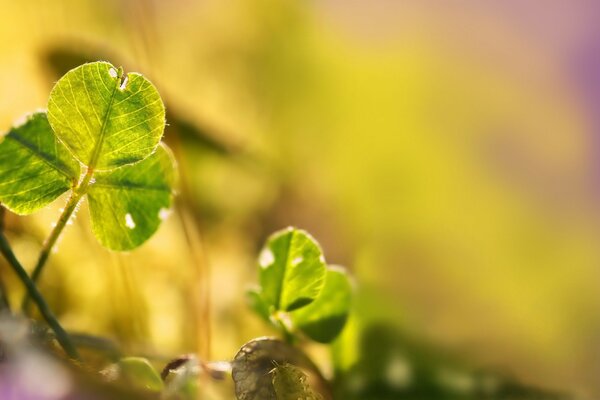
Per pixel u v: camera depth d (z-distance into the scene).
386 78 0.28
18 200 0.18
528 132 0.25
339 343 0.21
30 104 0.24
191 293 0.23
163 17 0.28
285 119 0.28
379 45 0.29
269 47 0.30
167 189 0.19
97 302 0.23
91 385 0.17
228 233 0.25
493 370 0.22
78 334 0.19
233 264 0.25
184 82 0.28
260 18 0.30
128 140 0.18
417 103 0.27
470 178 0.25
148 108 0.18
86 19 0.26
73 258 0.23
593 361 0.22
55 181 0.18
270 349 0.18
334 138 0.28
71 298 0.22
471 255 0.24
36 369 0.16
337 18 0.30
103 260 0.23
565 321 0.23
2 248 0.18
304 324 0.19
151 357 0.21
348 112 0.28
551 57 0.26
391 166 0.26
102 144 0.18
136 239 0.18
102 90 0.17
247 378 0.18
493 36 0.27
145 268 0.23
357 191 0.26
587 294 0.23
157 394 0.17
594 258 0.23
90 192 0.18
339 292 0.19
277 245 0.19
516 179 0.25
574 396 0.21
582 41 0.26
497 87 0.26
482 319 0.23
